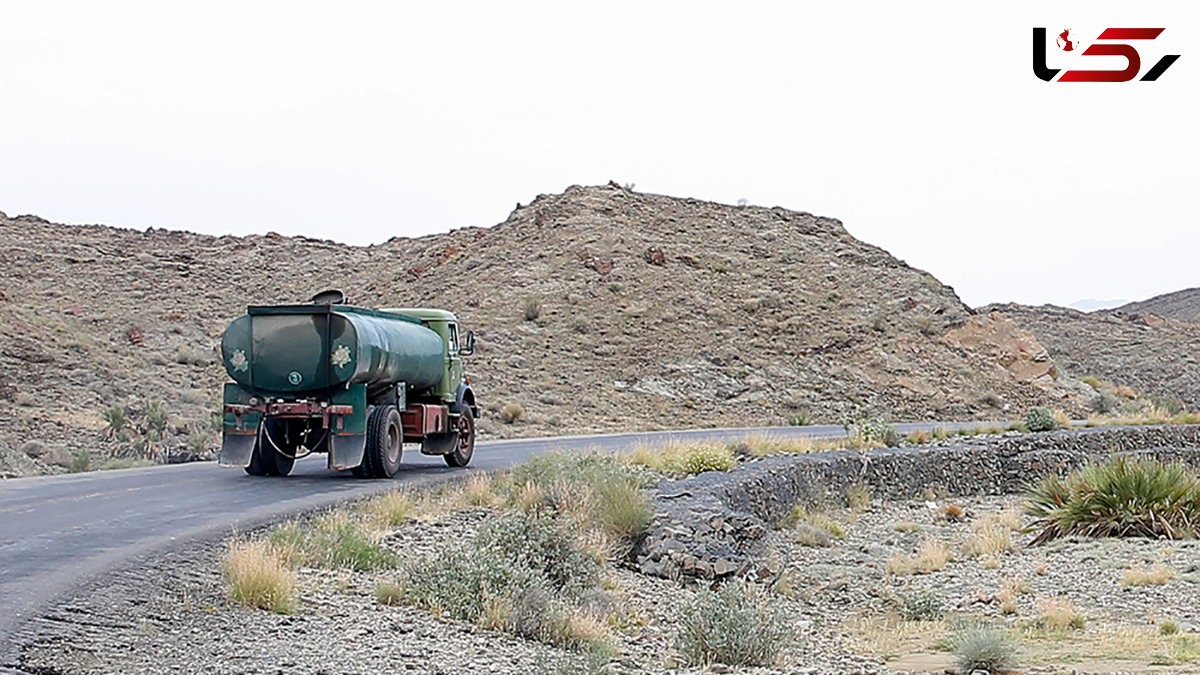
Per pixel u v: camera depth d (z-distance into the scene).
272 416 21.88
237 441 21.88
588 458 21.64
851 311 71.25
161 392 47.88
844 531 24.30
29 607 9.81
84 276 77.19
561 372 59.16
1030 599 17.45
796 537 23.05
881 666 11.73
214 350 60.75
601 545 16.52
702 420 54.69
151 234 93.62
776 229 85.50
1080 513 24.08
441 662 9.45
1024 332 70.06
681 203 88.19
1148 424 45.03
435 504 18.53
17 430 36.38
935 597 16.86
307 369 21.48
